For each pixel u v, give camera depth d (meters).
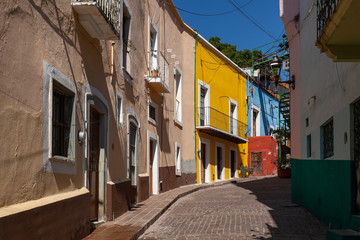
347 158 6.69
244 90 27.83
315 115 9.30
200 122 21.14
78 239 6.67
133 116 11.63
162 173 15.60
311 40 9.70
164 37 16.19
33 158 5.32
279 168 24.00
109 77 9.29
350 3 4.56
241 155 27.66
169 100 17.03
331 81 7.79
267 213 9.99
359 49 5.78
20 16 5.12
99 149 8.77
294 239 7.05
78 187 7.14
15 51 4.96
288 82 12.21
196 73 20.73
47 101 5.84
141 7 12.95
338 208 7.26
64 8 6.63
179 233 7.95
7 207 4.58
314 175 9.39
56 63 6.23
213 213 10.33
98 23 7.44
